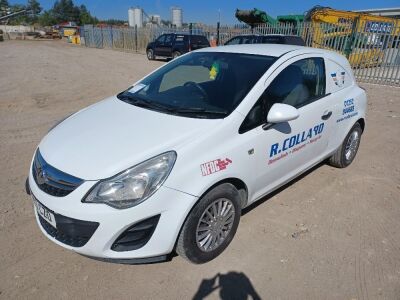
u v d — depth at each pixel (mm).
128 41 31172
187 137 2535
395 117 7543
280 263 2785
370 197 3891
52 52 25078
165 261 2773
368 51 13367
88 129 2814
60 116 6926
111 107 3291
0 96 8688
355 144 4641
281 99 3152
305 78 3488
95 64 17250
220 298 2445
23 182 3979
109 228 2273
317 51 3781
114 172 2285
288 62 3287
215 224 2729
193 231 2533
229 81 3133
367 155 5188
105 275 2621
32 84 10562
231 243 3002
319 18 15539
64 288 2490
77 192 2277
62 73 13312
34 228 3139
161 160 2359
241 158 2723
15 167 4371
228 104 2889
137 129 2703
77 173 2328
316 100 3594
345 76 4164
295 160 3447
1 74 12508
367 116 7637
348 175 4434
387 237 3164
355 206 3688
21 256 2787
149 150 2410
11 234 3041
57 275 2607
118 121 2895
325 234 3176
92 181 2271
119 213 2248
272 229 3219
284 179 3416
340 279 2635
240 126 2754
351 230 3254
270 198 3777
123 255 2369
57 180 2379
